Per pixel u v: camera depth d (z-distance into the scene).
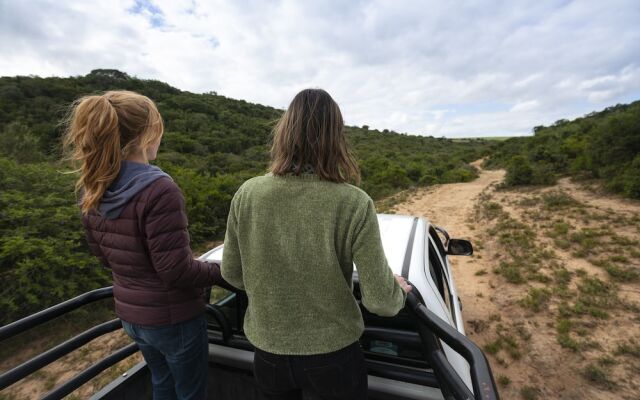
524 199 11.34
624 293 4.48
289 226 0.96
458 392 1.03
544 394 2.95
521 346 3.61
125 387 1.63
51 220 5.73
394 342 1.45
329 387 1.06
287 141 0.99
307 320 1.00
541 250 6.30
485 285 5.21
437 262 2.35
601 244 6.23
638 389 2.90
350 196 0.95
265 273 1.00
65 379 3.79
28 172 6.75
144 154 1.25
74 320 5.07
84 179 1.14
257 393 1.74
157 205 1.11
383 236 2.11
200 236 9.21
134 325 1.28
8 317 4.94
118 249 1.19
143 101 1.25
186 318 1.29
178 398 1.44
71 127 1.17
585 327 3.81
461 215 10.87
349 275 1.01
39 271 5.16
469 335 3.90
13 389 3.66
